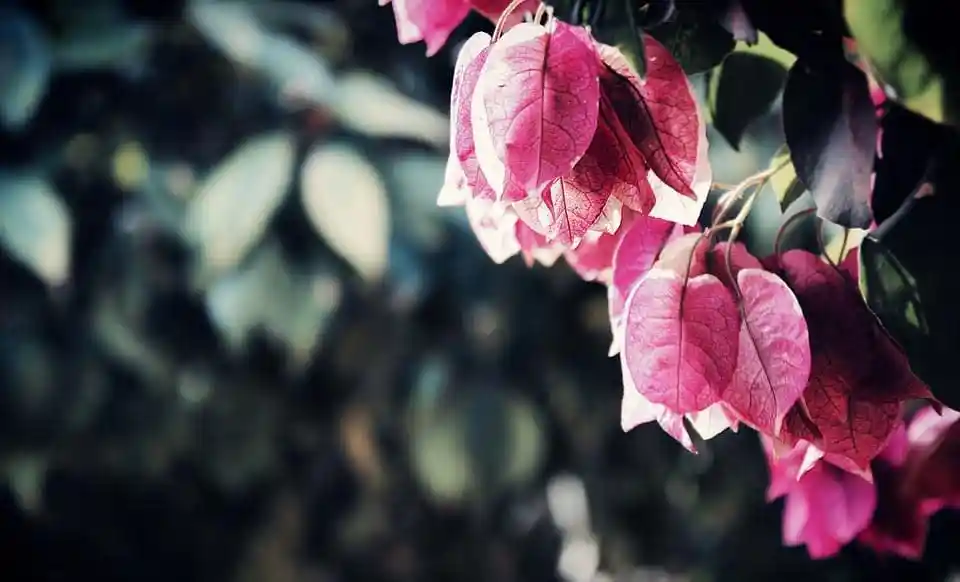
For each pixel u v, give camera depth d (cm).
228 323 95
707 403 46
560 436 129
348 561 132
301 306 97
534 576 140
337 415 121
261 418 119
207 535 131
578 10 48
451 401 105
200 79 110
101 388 111
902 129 47
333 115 95
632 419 48
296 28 108
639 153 44
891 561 100
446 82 114
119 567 130
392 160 98
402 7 50
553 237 44
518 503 135
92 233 112
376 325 113
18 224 92
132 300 110
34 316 111
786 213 52
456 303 111
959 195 47
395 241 99
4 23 97
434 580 134
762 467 128
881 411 47
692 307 46
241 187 88
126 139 109
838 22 47
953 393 46
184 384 115
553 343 116
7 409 107
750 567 130
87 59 102
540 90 43
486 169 43
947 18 46
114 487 126
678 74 45
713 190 52
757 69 53
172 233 106
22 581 129
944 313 46
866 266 47
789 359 46
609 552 137
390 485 125
